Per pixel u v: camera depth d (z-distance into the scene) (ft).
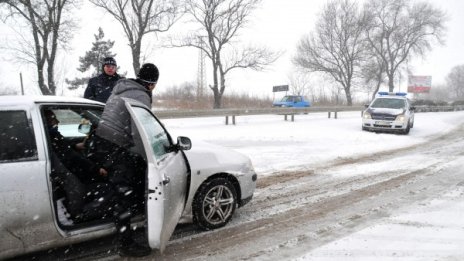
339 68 140.56
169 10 68.59
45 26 63.16
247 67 89.25
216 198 15.43
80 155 13.50
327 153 34.94
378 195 20.79
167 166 12.40
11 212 10.39
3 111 11.03
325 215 17.44
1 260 10.66
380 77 151.12
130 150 12.35
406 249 13.52
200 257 13.02
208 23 82.43
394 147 39.52
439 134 53.78
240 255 13.21
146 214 10.96
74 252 13.07
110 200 12.60
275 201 19.62
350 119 78.33
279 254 13.29
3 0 58.49
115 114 12.03
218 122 64.69
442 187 22.48
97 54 128.88
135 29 68.64
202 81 135.64
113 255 12.96
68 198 12.00
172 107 86.22
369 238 14.60
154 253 13.23
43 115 11.79
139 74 13.55
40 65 64.85
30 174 10.69
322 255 13.12
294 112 71.46
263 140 42.52
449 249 13.48
